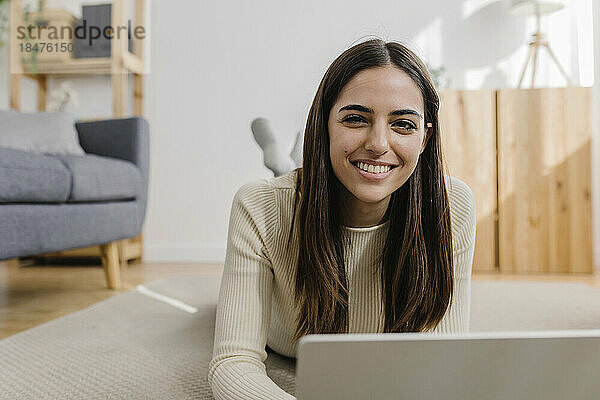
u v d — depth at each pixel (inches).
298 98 140.9
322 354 16.0
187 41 142.6
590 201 119.4
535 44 125.9
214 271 119.7
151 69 142.9
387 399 16.5
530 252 120.8
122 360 50.8
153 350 54.3
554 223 120.3
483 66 135.5
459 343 15.9
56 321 67.1
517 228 121.3
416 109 28.0
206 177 141.8
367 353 16.0
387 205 33.8
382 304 37.1
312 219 32.1
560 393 16.3
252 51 141.9
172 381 44.7
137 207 97.1
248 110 141.8
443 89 127.4
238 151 141.6
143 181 100.3
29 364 49.6
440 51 136.7
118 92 129.2
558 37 133.3
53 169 70.9
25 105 144.1
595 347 15.9
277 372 45.8
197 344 56.8
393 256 34.5
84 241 78.7
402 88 27.6
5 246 61.1
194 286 95.3
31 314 73.3
